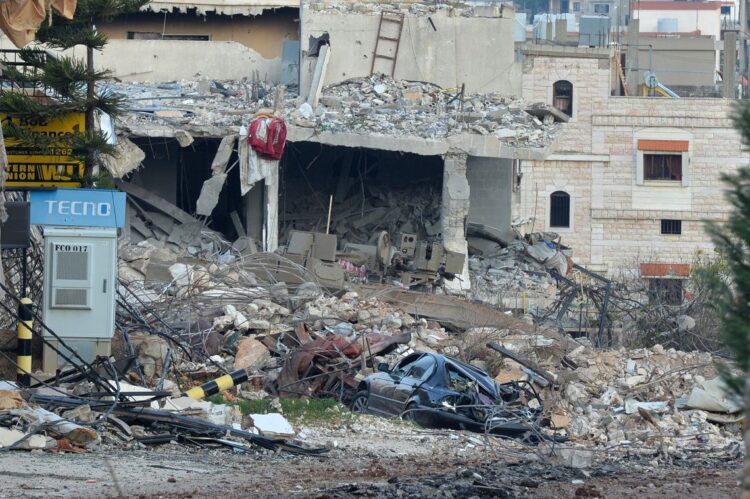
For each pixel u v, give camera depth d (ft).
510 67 483.10
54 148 262.06
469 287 416.26
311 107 437.99
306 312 318.86
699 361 303.48
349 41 480.64
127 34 513.45
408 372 245.65
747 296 123.03
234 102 447.42
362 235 459.73
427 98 465.47
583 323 405.80
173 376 238.27
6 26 226.17
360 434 212.64
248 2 514.27
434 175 471.62
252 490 139.74
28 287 249.34
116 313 258.78
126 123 407.23
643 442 242.17
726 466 199.11
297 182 466.70
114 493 133.80
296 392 253.24
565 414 259.80
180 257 364.99
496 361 292.81
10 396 178.50
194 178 462.19
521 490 144.56
